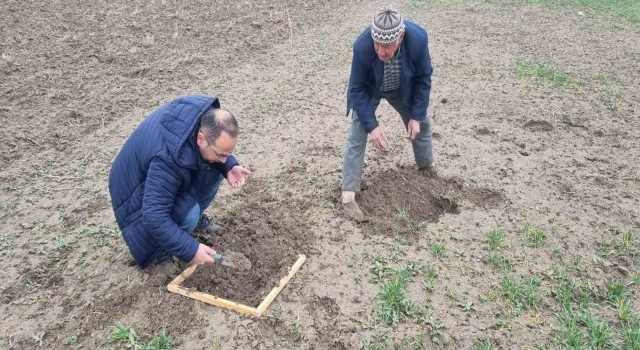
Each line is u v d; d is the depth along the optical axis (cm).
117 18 1016
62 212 493
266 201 500
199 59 852
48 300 393
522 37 1016
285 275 403
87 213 490
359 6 1239
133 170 360
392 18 375
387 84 429
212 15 1085
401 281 395
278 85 771
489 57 896
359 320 368
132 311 377
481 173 545
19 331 366
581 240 449
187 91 745
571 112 690
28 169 560
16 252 441
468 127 643
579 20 1152
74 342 357
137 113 682
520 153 587
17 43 856
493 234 441
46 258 434
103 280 407
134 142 359
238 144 606
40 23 945
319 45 946
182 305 380
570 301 384
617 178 540
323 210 482
